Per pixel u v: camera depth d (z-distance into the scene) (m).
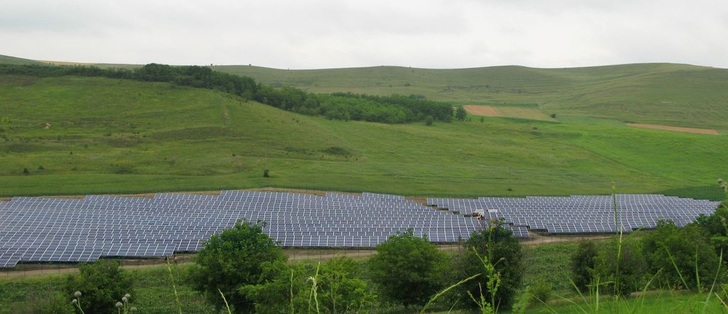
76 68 193.75
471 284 42.12
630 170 156.75
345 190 117.19
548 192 127.81
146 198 98.06
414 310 50.00
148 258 66.94
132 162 128.88
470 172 145.00
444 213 96.94
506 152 170.38
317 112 197.12
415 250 48.88
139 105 172.50
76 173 117.81
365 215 92.19
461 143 177.88
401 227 83.00
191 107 173.62
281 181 119.62
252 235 47.34
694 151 174.88
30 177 112.00
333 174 131.12
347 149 160.00
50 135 145.25
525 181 138.88
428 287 48.78
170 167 127.75
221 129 160.00
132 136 149.25
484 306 10.38
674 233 43.75
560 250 75.38
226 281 44.84
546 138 191.38
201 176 121.69
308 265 60.78
